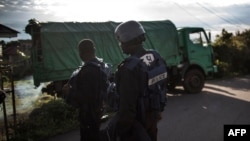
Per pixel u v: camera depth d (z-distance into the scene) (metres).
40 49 8.12
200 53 10.85
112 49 9.05
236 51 18.19
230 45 18.34
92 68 2.91
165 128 5.93
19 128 5.63
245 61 18.38
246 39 22.14
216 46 17.56
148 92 2.13
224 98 9.30
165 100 2.34
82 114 2.97
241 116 6.75
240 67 18.34
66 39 8.22
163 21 10.25
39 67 8.00
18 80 20.39
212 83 13.66
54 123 6.05
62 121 6.23
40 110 6.55
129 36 2.15
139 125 2.11
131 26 2.16
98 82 2.90
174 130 5.77
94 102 2.91
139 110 2.10
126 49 2.21
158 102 2.20
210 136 5.31
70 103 2.98
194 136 5.35
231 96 9.66
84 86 2.87
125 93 1.98
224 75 16.05
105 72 3.00
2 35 12.13
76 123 6.18
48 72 7.99
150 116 2.21
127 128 2.02
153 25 9.96
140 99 2.09
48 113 6.32
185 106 8.17
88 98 2.88
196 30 10.87
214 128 5.81
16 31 12.34
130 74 2.00
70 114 6.41
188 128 5.88
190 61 10.55
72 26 8.47
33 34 8.12
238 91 10.81
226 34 20.64
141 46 2.23
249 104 8.21
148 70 2.13
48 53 7.97
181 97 9.77
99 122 3.00
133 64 2.02
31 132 5.63
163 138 5.30
